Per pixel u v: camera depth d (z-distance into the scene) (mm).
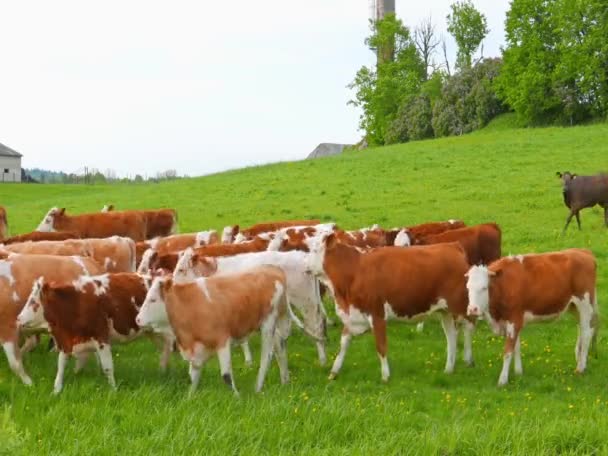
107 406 11602
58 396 12219
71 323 12773
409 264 13984
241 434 10570
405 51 90500
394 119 86125
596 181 26828
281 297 13422
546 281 13750
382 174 42031
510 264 13906
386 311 14008
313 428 10789
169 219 26516
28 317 12836
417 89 86625
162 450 10172
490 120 74812
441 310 14211
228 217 33594
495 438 10539
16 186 59344
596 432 10688
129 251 18172
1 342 13273
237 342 12938
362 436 10836
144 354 15156
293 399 12156
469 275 13664
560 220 29109
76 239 18797
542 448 10312
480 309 13492
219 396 12031
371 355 15453
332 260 14133
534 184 35812
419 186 37625
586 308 14133
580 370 14117
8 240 19031
